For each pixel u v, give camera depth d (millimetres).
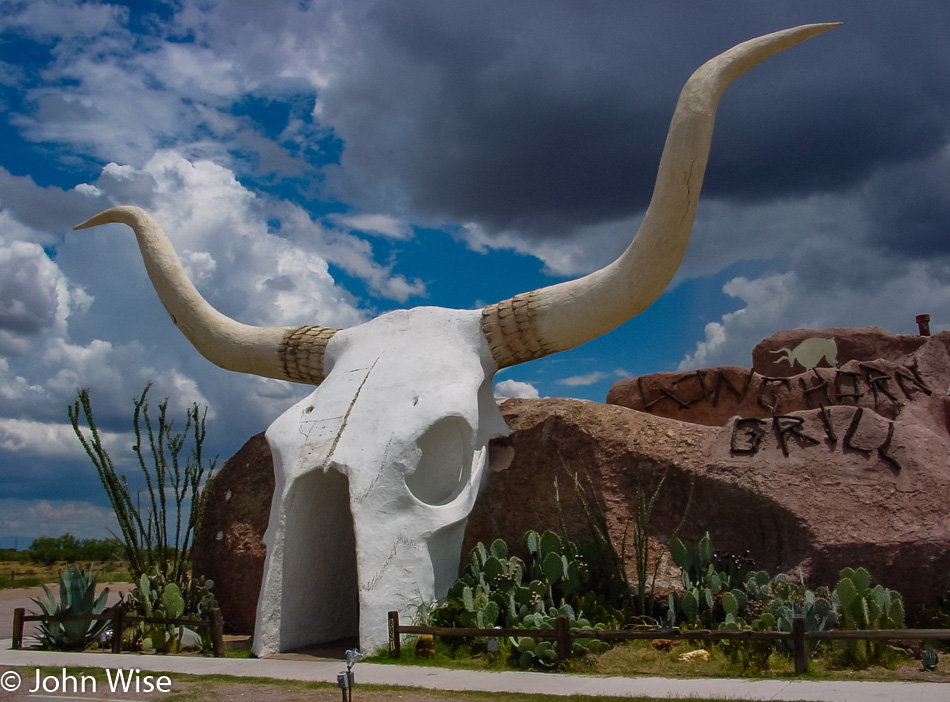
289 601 11641
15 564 41969
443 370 12305
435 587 11070
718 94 11555
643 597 10797
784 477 11438
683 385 15359
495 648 9539
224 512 15234
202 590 13492
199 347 14758
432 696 7879
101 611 12969
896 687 7480
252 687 8688
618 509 12195
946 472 11008
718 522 11727
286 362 14164
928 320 17094
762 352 16703
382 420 11742
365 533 10922
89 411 13992
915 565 10547
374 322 13734
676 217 11477
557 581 11273
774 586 10469
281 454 12133
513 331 12703
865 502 10984
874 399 13891
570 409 13086
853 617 9375
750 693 7414
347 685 6844
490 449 13375
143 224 15094
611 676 8516
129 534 13875
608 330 12430
